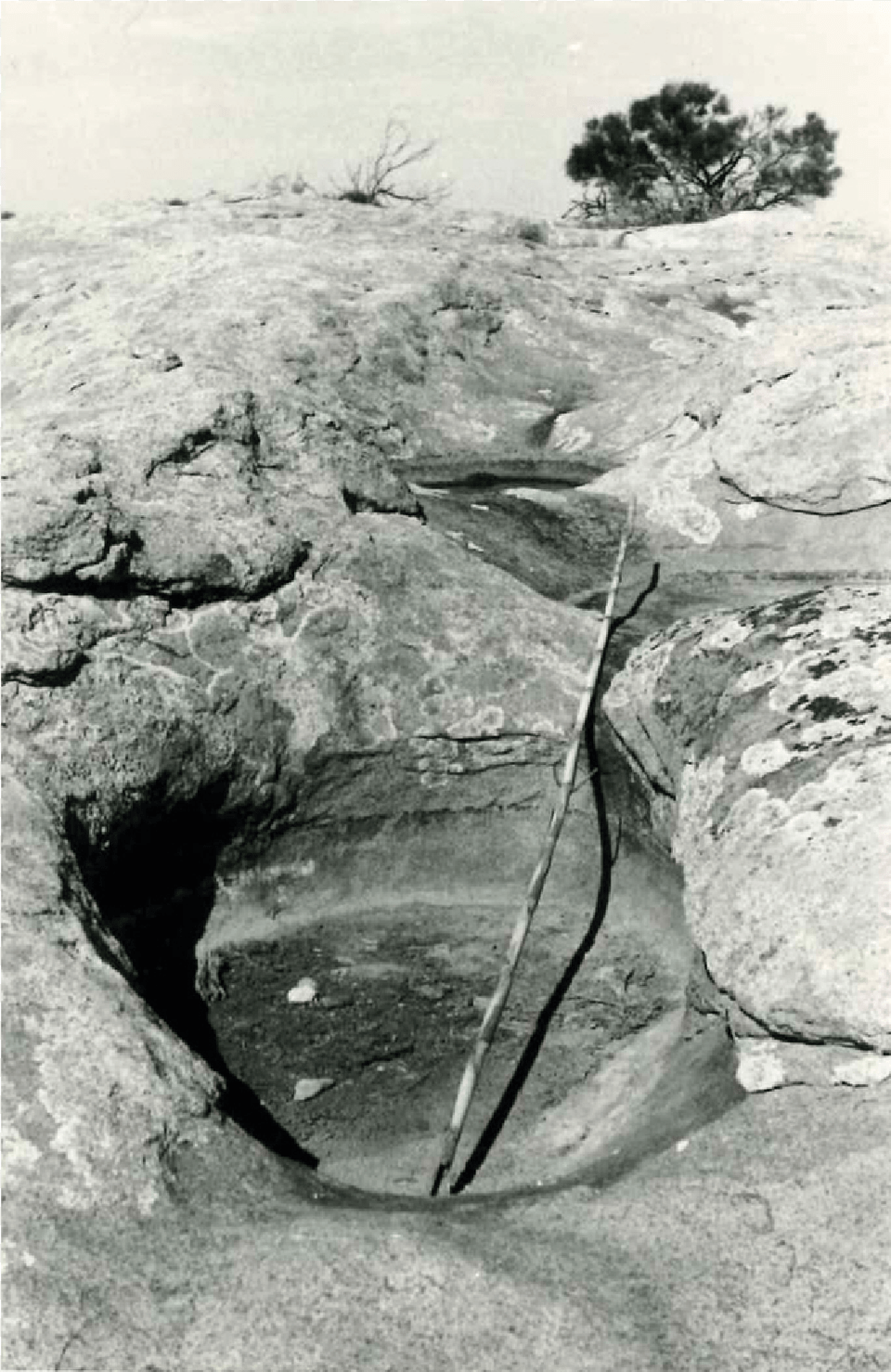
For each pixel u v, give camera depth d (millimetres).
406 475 9602
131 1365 3955
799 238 15945
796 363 8547
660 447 9203
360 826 7109
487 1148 5555
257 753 6820
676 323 12070
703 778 6094
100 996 4973
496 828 7168
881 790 5414
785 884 5246
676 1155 4727
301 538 7215
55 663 6297
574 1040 6113
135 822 6422
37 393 9680
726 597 8109
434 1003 6387
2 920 5109
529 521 8750
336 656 7078
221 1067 6000
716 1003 5441
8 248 13797
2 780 5867
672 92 24328
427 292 11148
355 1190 4738
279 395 7988
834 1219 4324
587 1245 4340
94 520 6465
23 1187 4379
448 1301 4051
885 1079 4734
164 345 10031
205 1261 4242
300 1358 3928
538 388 10828
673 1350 4020
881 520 8328
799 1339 4035
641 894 6832
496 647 7277
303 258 11852
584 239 16469
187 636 6781
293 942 6766
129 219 14414
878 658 6082
